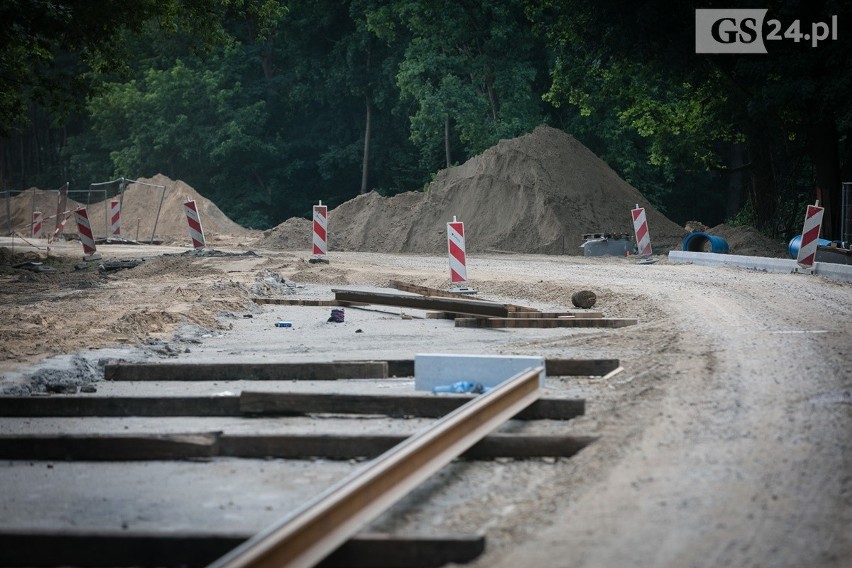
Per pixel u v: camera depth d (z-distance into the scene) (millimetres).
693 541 12398
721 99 103562
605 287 50906
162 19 92625
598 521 13359
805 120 88062
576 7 99125
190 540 13062
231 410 22766
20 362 28516
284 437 18688
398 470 14547
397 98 191000
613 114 147000
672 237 98312
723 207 187500
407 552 12461
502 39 150375
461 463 17641
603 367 25984
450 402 21797
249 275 58375
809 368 23875
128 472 17969
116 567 13094
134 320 37438
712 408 19891
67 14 70250
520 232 98000
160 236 140750
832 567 11430
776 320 34719
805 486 14352
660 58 94375
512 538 13086
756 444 16766
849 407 19219
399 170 197750
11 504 16094
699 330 32906
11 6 66812
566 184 101188
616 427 18969
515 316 39156
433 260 81375
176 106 194500
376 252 101938
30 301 48688
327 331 37688
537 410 20906
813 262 57750
